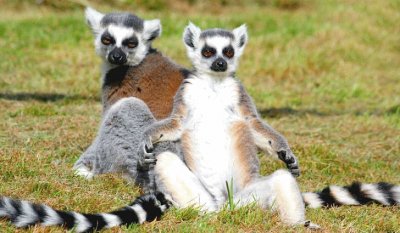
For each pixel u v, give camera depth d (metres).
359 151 15.09
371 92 22.14
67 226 8.85
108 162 11.62
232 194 9.98
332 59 25.23
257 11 33.34
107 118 11.64
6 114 16.14
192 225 9.18
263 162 13.24
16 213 8.74
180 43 25.08
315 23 29.66
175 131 10.27
